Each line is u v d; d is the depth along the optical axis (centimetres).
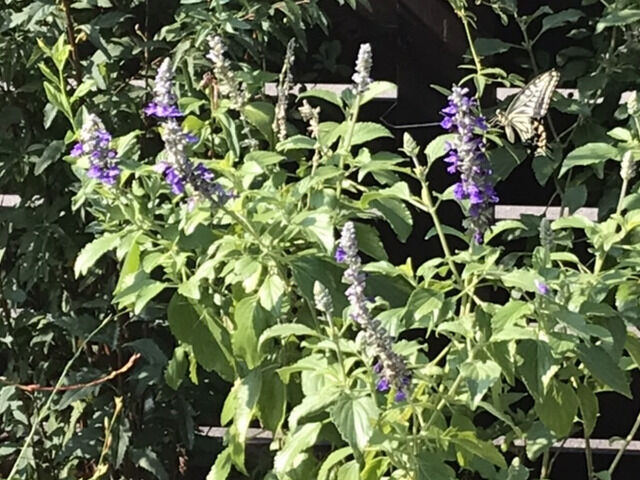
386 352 153
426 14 270
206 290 191
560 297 171
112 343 229
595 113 257
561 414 175
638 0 243
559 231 249
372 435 154
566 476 286
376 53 274
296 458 180
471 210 171
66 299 251
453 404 174
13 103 246
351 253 153
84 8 244
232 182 183
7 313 253
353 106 196
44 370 257
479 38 261
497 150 246
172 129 168
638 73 248
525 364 162
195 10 223
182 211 183
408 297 193
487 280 199
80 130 186
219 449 263
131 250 188
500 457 166
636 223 180
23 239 241
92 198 198
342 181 195
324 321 188
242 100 199
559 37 268
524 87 232
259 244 174
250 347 174
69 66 238
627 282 184
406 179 275
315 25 270
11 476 224
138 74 251
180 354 203
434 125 275
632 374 274
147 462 239
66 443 240
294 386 192
